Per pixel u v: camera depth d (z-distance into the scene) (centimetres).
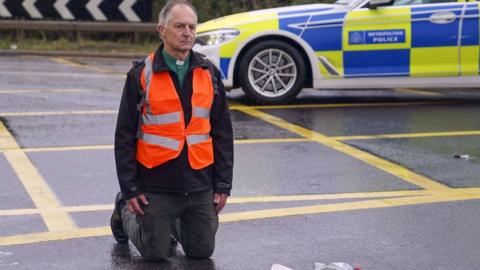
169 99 936
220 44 2039
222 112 970
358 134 1725
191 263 988
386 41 2047
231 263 990
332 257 1009
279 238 1077
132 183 940
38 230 1098
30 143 1605
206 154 959
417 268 976
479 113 1989
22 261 986
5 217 1149
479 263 994
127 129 940
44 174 1379
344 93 2317
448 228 1116
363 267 977
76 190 1288
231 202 1230
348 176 1385
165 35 930
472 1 2058
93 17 3738
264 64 2069
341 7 2059
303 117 1917
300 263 990
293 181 1350
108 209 1193
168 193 949
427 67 2058
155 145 939
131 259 998
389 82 2062
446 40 2052
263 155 1525
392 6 2056
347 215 1172
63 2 3728
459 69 2061
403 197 1264
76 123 1800
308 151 1562
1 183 1322
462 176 1389
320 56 2052
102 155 1516
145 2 3741
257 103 2095
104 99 2134
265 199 1248
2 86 2344
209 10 3934
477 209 1202
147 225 953
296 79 2073
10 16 3731
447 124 1842
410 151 1568
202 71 954
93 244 1047
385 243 1058
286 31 2044
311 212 1185
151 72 935
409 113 1984
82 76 2642
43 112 1928
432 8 2048
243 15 2114
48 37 3778
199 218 970
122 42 3759
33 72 2720
